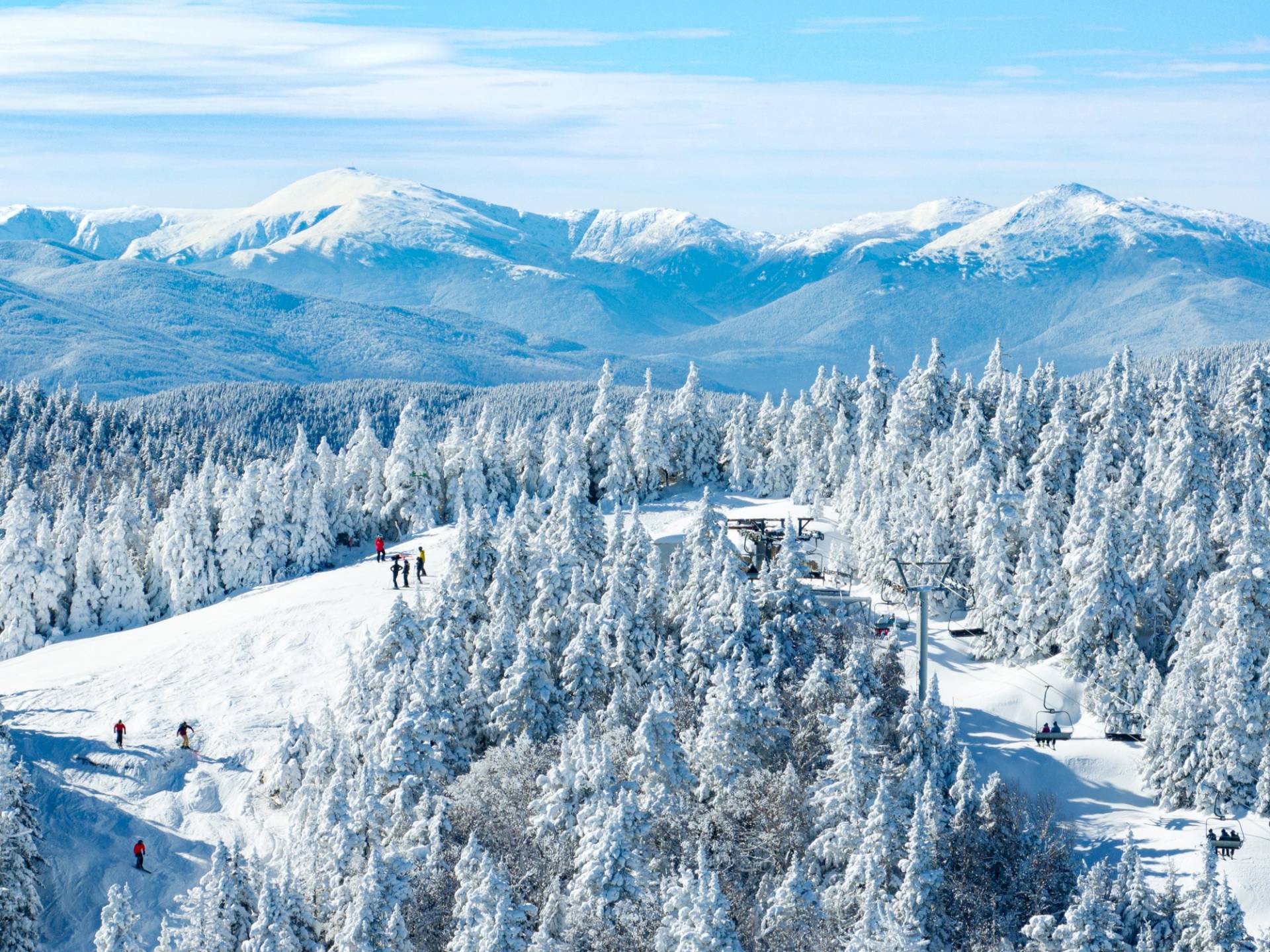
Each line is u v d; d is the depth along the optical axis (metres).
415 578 99.94
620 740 63.94
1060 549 82.25
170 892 65.38
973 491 90.50
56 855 66.19
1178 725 65.12
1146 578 78.62
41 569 104.75
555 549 82.31
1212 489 85.88
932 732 64.75
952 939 53.28
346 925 51.94
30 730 77.44
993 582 81.19
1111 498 88.62
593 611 75.00
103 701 81.81
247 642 89.19
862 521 95.12
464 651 74.38
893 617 81.75
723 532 85.00
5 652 101.94
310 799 65.25
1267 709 63.88
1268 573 69.12
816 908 52.19
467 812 59.34
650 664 72.44
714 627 72.81
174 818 70.38
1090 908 51.25
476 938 49.34
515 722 70.31
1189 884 56.44
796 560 76.25
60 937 62.28
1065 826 62.59
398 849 56.31
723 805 59.16
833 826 57.47
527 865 56.66
